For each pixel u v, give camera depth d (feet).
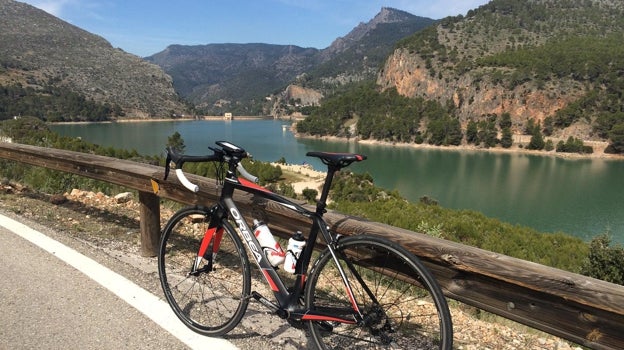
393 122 595.88
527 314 6.12
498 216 226.17
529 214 231.09
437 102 635.66
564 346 9.07
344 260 7.07
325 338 7.84
